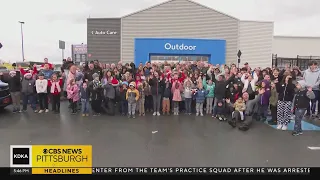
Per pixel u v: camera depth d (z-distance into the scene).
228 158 4.79
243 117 7.50
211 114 9.05
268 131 6.83
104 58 23.16
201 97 8.80
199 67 11.02
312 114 8.86
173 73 9.38
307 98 6.41
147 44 19.84
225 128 7.07
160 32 23.06
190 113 9.12
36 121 7.64
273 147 5.46
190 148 5.33
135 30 23.06
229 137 6.20
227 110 8.34
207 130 6.83
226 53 22.88
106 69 9.89
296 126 6.54
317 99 8.61
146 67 10.67
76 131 6.57
